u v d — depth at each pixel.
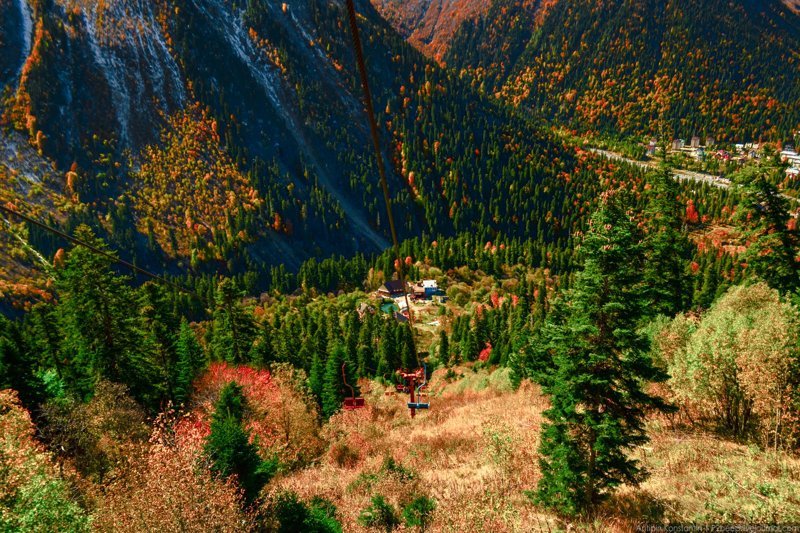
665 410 12.70
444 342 77.12
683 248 29.55
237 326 48.56
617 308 12.04
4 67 197.75
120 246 161.62
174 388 40.62
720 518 11.05
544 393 21.14
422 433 28.70
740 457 14.80
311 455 30.80
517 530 12.75
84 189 177.50
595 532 12.31
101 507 15.67
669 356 21.05
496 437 20.33
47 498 14.65
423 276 146.62
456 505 13.91
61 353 43.19
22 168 173.38
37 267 142.88
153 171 197.88
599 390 13.05
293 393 36.91
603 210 13.23
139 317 38.94
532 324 60.91
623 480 13.42
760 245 28.50
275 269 165.75
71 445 25.59
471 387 46.34
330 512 17.92
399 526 15.07
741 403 17.48
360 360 69.38
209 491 13.76
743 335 17.22
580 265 13.12
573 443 13.68
